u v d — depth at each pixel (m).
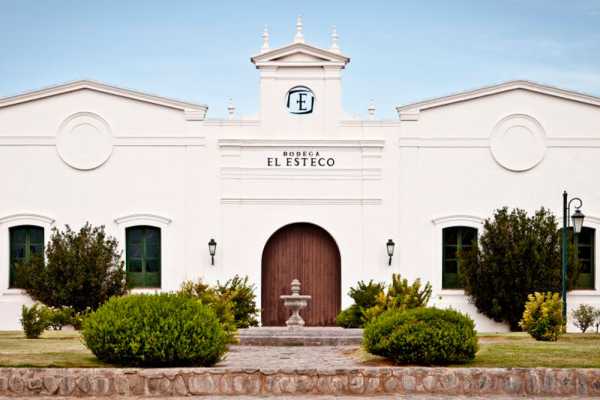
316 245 30.39
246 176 30.09
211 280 29.84
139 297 17.80
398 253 29.92
